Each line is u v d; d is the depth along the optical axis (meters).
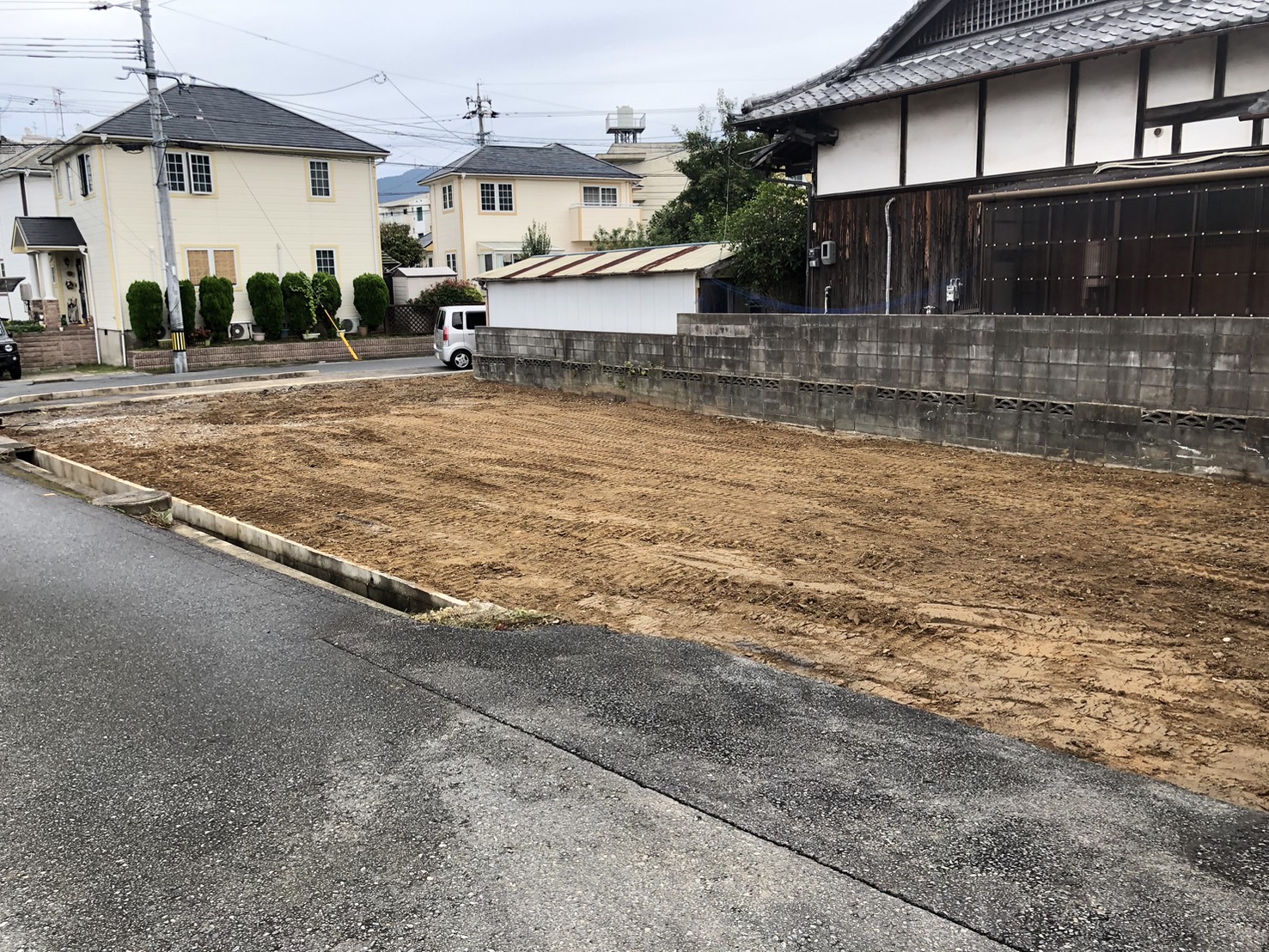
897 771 3.51
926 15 13.59
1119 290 9.59
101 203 26.05
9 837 3.20
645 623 5.57
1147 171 9.50
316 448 12.13
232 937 2.65
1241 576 5.81
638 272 15.84
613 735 3.83
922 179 13.10
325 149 29.00
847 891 2.77
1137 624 5.18
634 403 14.49
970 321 9.62
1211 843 3.00
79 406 16.75
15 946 2.64
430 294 31.20
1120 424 8.55
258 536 7.81
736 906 2.71
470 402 15.71
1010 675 4.62
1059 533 6.86
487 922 2.67
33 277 31.69
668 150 48.34
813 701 4.18
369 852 3.04
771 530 7.40
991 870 2.86
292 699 4.26
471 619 5.46
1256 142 10.03
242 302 28.44
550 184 36.44
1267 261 8.55
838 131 14.04
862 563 6.48
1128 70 10.87
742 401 12.48
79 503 8.82
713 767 3.54
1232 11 9.87
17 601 5.87
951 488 8.33
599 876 2.87
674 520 7.91
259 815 3.28
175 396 17.88
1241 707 4.19
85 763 3.71
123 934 2.68
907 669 4.75
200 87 28.83
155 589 6.11
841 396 11.10
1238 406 7.82
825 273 14.55
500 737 3.82
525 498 9.04
